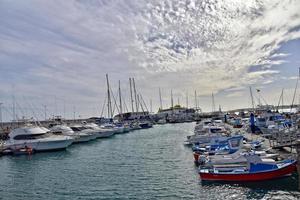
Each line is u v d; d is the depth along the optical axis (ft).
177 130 311.06
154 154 148.87
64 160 143.54
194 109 519.60
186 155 139.95
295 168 84.28
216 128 173.37
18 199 81.66
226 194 76.02
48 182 98.84
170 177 96.58
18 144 163.73
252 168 84.02
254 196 73.51
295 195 73.10
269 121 189.98
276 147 110.52
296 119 184.14
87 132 232.94
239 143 106.83
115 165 123.75
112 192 82.84
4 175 114.01
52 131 204.64
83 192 84.28
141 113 415.85
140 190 83.46
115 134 277.85
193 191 79.92
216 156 97.71
